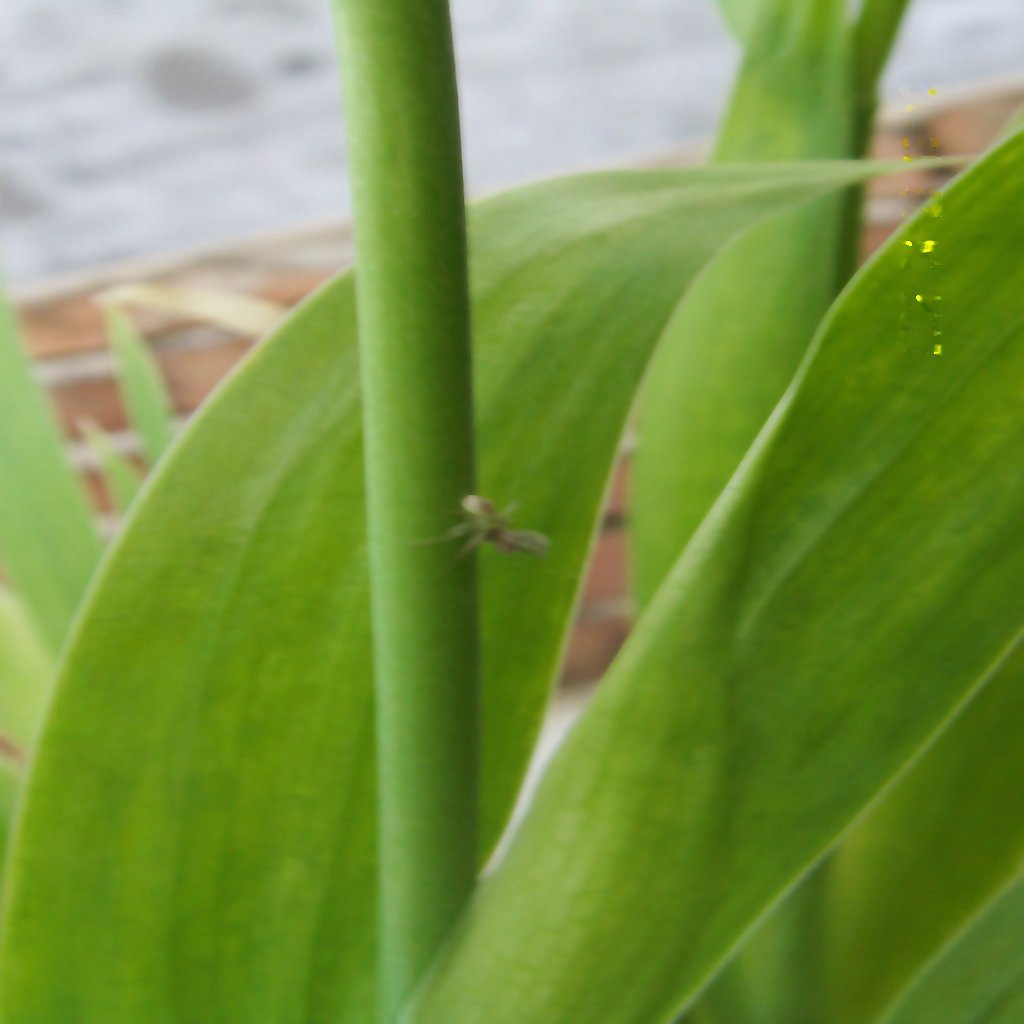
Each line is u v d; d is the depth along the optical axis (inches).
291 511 11.5
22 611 20.0
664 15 38.5
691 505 14.7
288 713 11.6
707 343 14.5
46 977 11.6
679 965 11.0
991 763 14.3
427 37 10.1
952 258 10.5
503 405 11.8
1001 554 10.7
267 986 11.8
